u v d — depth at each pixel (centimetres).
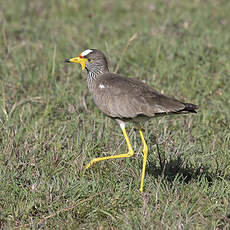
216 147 1141
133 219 862
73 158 1062
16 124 1202
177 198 923
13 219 880
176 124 1271
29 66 1611
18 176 997
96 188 965
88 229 862
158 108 926
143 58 1664
